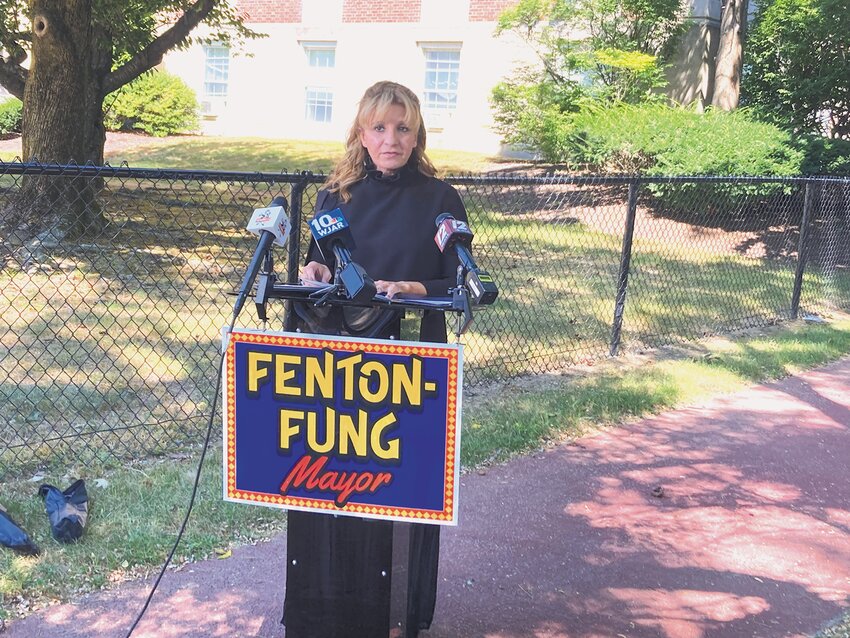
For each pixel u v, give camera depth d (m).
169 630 2.90
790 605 3.26
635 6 14.79
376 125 2.37
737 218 13.07
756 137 12.57
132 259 8.73
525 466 4.48
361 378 2.20
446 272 2.46
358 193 2.45
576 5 15.34
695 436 5.06
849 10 13.32
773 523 3.96
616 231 12.20
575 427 5.06
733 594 3.32
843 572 3.54
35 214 9.18
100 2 10.02
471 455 4.49
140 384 5.21
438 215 2.45
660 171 12.69
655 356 6.69
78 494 3.63
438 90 20.73
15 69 10.25
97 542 3.39
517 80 16.39
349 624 2.48
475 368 6.02
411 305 2.19
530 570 3.43
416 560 2.58
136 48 11.38
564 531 3.78
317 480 2.28
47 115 9.60
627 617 3.12
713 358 6.68
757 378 6.32
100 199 10.58
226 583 3.20
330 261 2.47
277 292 2.25
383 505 2.26
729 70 14.29
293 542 2.43
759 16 15.62
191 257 9.06
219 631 2.90
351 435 2.23
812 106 14.52
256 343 2.23
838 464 4.74
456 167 16.69
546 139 15.19
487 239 10.89
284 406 2.25
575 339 6.93
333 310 2.34
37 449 4.22
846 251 11.79
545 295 8.43
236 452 2.30
